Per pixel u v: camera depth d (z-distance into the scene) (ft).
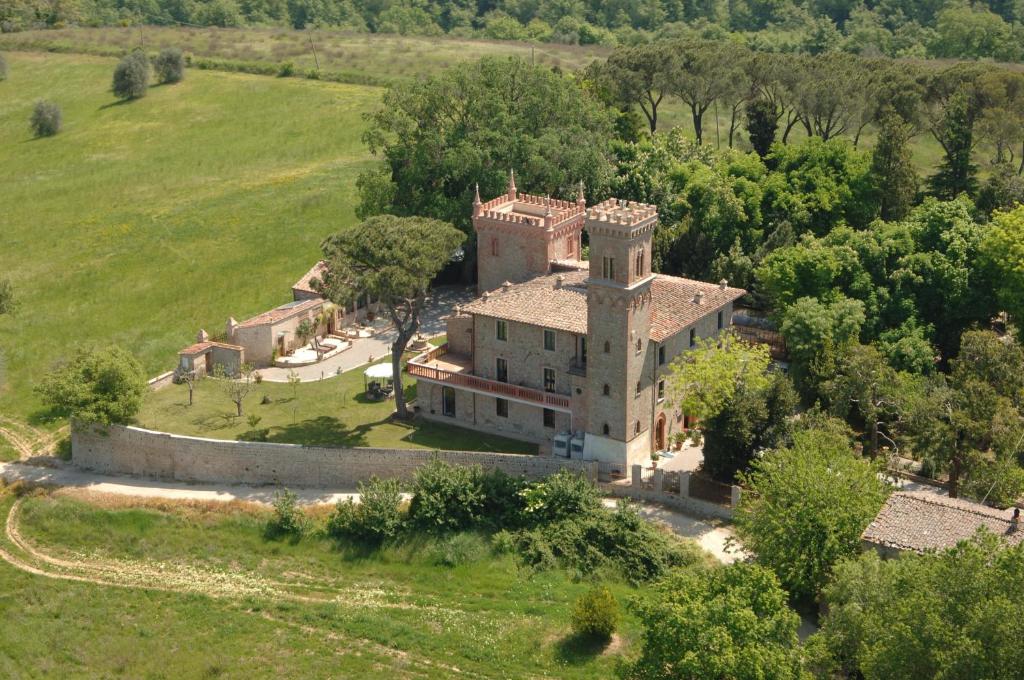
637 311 345.10
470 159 469.57
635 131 565.94
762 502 298.15
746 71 586.04
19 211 623.36
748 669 238.27
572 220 403.54
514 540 332.19
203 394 422.41
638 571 319.68
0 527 361.10
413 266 372.79
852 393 360.48
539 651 291.58
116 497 367.04
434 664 290.76
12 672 293.64
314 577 331.77
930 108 537.24
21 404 433.07
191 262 545.44
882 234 427.33
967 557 225.15
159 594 325.62
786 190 491.72
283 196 612.70
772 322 430.61
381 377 409.69
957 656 210.18
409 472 363.76
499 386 377.09
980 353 361.92
